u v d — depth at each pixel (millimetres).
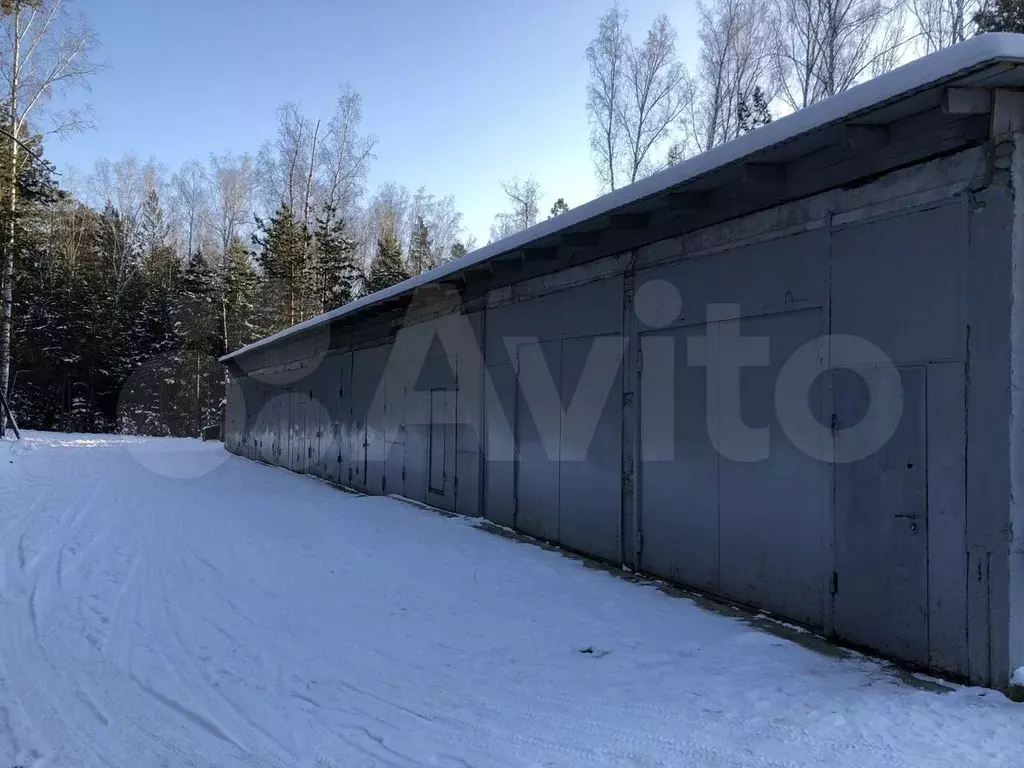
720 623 4633
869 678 3641
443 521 8547
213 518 9000
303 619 4871
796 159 4504
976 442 3508
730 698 3396
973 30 18047
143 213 46875
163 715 3383
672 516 5652
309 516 9125
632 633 4461
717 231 5258
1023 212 3396
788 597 4590
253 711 3414
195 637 4508
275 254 31938
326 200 34875
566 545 6961
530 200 38531
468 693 3576
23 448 18547
